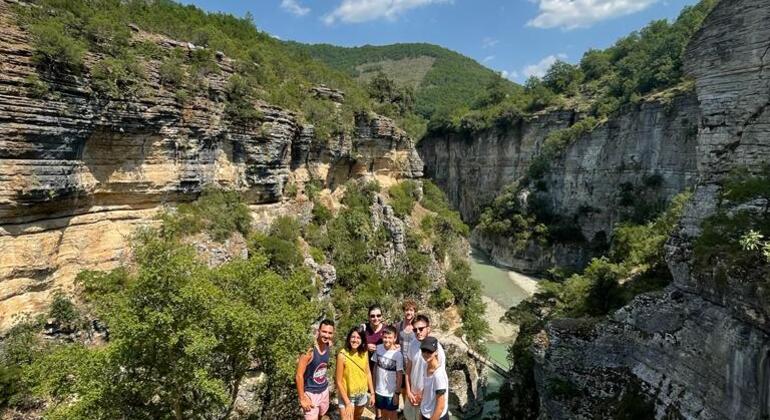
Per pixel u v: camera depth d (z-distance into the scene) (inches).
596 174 3095.5
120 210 1120.2
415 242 2050.9
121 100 1040.2
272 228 1539.1
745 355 579.8
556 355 872.9
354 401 410.9
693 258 728.3
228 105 1400.1
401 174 2682.1
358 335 421.1
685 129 2544.3
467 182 4598.9
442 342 1462.8
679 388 698.8
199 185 1309.1
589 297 1240.8
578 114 3604.8
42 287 928.3
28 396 753.0
